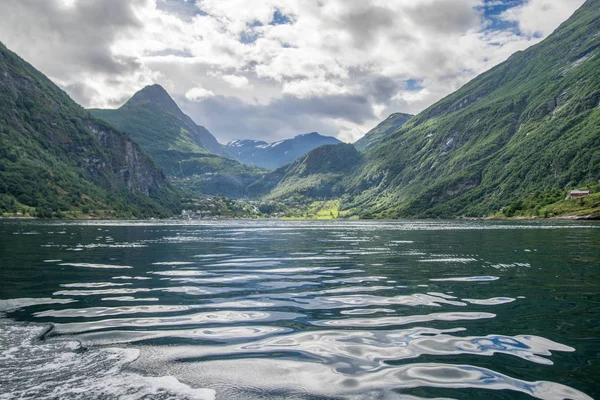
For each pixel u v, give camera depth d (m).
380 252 30.53
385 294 13.91
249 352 7.84
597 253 27.95
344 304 12.33
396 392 6.00
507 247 33.81
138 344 8.25
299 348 8.12
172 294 14.04
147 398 5.52
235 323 10.10
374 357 7.59
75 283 16.33
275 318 10.65
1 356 7.25
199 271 20.19
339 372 6.80
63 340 8.43
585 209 172.50
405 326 9.78
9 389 5.68
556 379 6.46
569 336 8.79
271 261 24.72
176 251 31.80
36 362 6.94
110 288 15.19
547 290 14.28
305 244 40.66
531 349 7.98
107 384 6.00
